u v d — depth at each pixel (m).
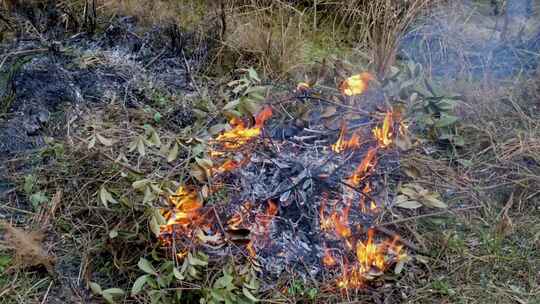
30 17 3.87
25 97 3.39
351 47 4.08
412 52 3.98
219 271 2.63
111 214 2.84
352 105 3.39
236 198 2.82
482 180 3.25
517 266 2.85
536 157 3.33
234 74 3.73
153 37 3.85
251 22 3.98
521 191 3.20
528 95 3.72
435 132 3.39
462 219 3.04
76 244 2.79
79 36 3.83
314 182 2.90
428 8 4.14
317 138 3.22
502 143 3.42
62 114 3.36
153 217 2.54
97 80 3.55
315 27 4.13
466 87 3.74
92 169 3.06
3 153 3.15
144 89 3.55
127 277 2.68
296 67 3.80
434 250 2.88
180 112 3.44
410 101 3.37
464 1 4.36
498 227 2.98
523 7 4.36
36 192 2.98
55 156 3.13
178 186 2.74
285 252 2.74
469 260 2.85
